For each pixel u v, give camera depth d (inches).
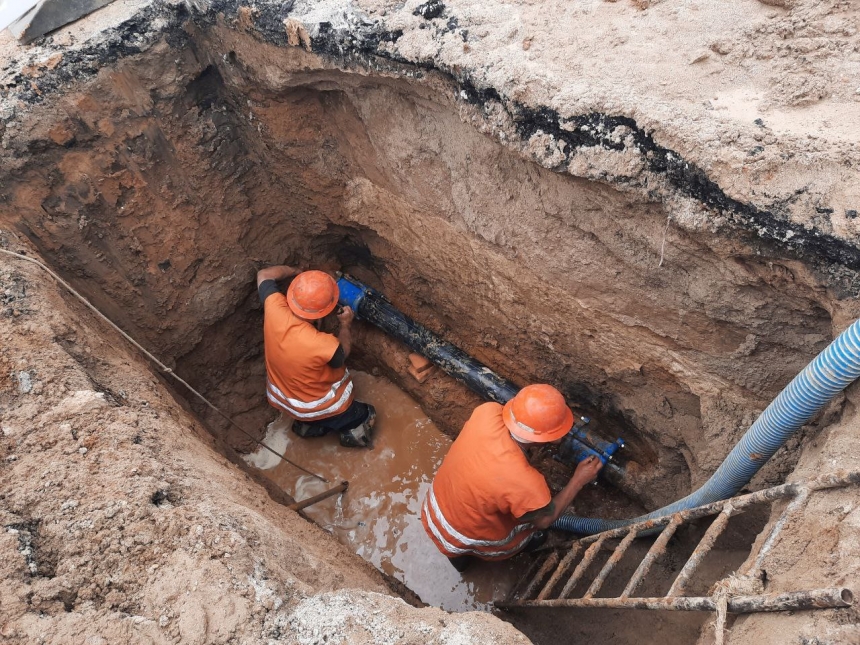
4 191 121.2
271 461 171.0
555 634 124.8
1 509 79.9
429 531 130.0
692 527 114.5
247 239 162.7
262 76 131.5
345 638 70.8
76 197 129.3
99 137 127.9
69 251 132.7
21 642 67.7
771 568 70.4
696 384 110.0
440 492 121.0
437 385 166.1
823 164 80.1
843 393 81.0
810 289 83.7
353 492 164.9
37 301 108.3
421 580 149.6
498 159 112.8
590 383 133.6
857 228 75.7
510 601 131.4
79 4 124.7
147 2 128.1
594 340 122.6
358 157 144.0
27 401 93.2
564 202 105.6
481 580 146.6
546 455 149.6
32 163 122.0
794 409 77.8
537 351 140.1
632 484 133.9
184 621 70.7
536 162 101.0
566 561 119.0
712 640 74.7
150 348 153.8
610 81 94.2
